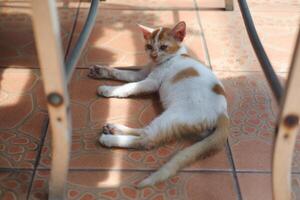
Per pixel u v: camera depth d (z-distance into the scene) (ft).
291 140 3.07
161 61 5.03
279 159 3.17
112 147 4.36
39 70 5.49
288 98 2.88
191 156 4.03
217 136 4.17
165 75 4.95
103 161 4.22
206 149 4.11
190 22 6.64
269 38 6.27
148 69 5.30
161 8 7.01
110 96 5.04
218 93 4.52
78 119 4.73
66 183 3.92
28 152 4.30
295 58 2.73
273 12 6.93
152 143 4.31
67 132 3.38
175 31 4.99
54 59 3.01
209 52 5.96
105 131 4.44
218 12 6.93
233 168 4.19
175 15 6.82
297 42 2.69
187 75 4.67
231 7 6.91
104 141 4.34
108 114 4.82
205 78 4.62
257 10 6.97
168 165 3.96
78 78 5.36
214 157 4.29
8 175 4.04
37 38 2.93
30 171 4.09
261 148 4.44
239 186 4.01
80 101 4.99
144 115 4.83
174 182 4.00
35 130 4.57
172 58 5.01
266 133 4.65
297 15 6.86
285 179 3.27
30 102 4.95
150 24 6.57
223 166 4.20
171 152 4.33
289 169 3.23
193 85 4.53
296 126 2.99
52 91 3.16
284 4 7.17
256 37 4.44
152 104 4.99
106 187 3.94
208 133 4.40
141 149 4.35
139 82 5.02
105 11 6.86
